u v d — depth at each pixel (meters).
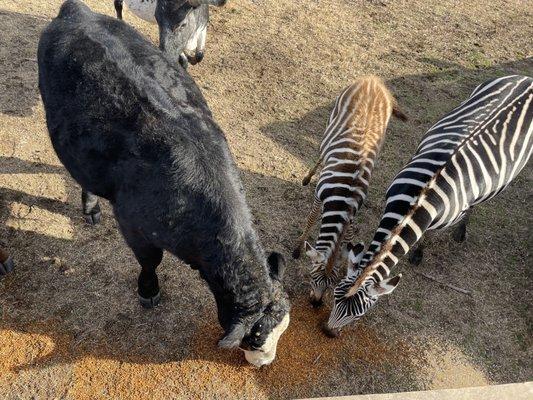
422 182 4.77
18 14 8.21
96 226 5.58
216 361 4.66
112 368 4.52
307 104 7.64
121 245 5.45
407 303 5.37
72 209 5.70
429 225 4.77
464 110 5.44
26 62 7.37
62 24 4.55
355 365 4.80
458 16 10.07
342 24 9.42
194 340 4.80
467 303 5.46
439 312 5.34
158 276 5.25
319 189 5.19
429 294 5.49
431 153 4.98
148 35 8.36
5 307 4.79
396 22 9.69
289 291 5.31
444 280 5.66
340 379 4.69
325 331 4.88
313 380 4.65
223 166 3.90
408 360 4.90
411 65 8.66
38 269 5.11
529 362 5.03
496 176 5.08
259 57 8.32
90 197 5.28
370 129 5.36
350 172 5.05
